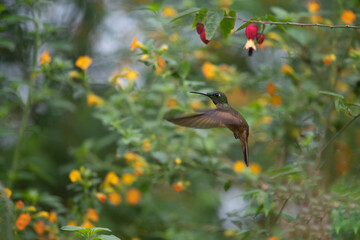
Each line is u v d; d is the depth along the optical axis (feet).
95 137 35.06
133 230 29.96
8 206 19.80
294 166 22.45
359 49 25.43
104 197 24.22
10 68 35.35
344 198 21.11
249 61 36.45
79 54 36.37
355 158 26.27
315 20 26.14
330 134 26.58
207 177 32.60
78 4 36.88
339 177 24.81
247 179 25.59
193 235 28.84
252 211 22.13
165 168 26.08
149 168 26.08
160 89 25.90
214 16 17.08
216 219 36.29
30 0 27.48
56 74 27.02
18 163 28.04
